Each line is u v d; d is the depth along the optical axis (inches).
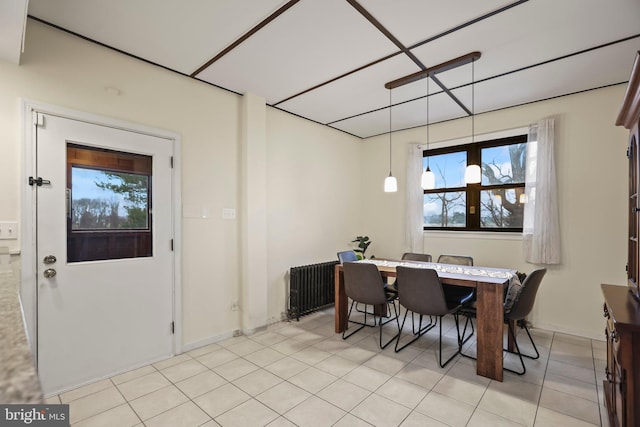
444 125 167.8
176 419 76.0
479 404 82.1
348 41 93.3
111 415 77.3
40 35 85.0
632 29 86.4
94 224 94.7
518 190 149.0
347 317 136.9
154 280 106.7
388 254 189.6
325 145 176.6
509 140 152.0
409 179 174.9
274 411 79.2
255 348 117.1
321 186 174.4
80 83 91.8
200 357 109.5
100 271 95.0
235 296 130.6
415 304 108.2
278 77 117.0
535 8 78.2
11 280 50.4
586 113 127.5
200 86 120.4
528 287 96.5
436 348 117.6
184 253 114.8
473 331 134.6
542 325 135.9
